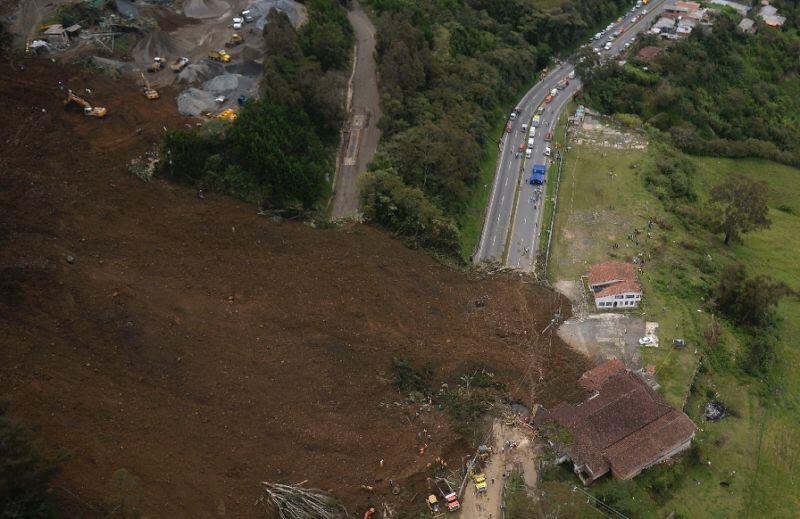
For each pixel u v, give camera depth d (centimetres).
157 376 7819
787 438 9194
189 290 8869
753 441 9044
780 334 11025
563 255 11550
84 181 9681
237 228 9944
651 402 8594
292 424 7800
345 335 8931
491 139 14450
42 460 5984
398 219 11006
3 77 10994
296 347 8600
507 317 10081
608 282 10550
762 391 9744
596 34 19562
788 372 10306
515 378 9094
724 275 10794
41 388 7200
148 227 9500
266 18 13662
